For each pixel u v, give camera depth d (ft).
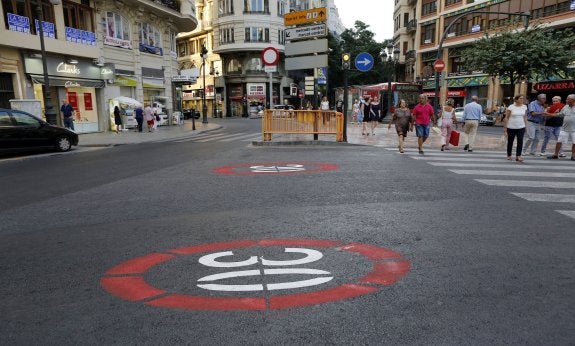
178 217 17.94
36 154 46.14
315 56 49.57
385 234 15.25
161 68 99.45
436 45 152.66
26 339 8.69
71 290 10.93
